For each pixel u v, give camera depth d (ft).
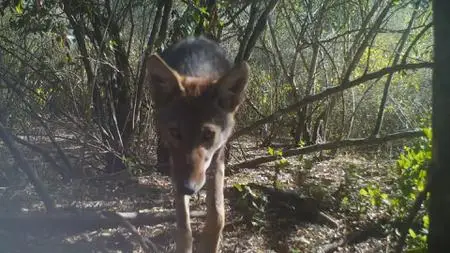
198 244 2.97
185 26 4.02
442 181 1.46
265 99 5.66
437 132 1.47
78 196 3.61
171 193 3.84
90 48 4.78
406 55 4.03
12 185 3.84
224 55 3.30
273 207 3.40
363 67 5.77
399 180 3.01
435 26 1.46
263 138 5.70
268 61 5.91
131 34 4.32
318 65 5.72
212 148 2.52
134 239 2.96
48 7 4.00
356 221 3.28
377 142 3.56
